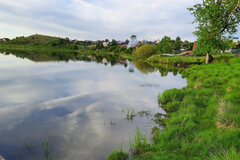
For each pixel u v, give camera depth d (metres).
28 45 165.38
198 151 5.18
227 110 7.38
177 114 8.76
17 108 9.73
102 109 9.93
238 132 5.83
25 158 5.10
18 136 6.51
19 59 43.75
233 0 27.05
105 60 55.88
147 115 9.09
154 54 75.75
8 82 16.86
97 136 6.63
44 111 9.36
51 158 5.13
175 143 5.70
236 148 4.87
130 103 11.27
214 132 6.18
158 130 7.16
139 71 29.72
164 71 30.61
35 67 29.45
